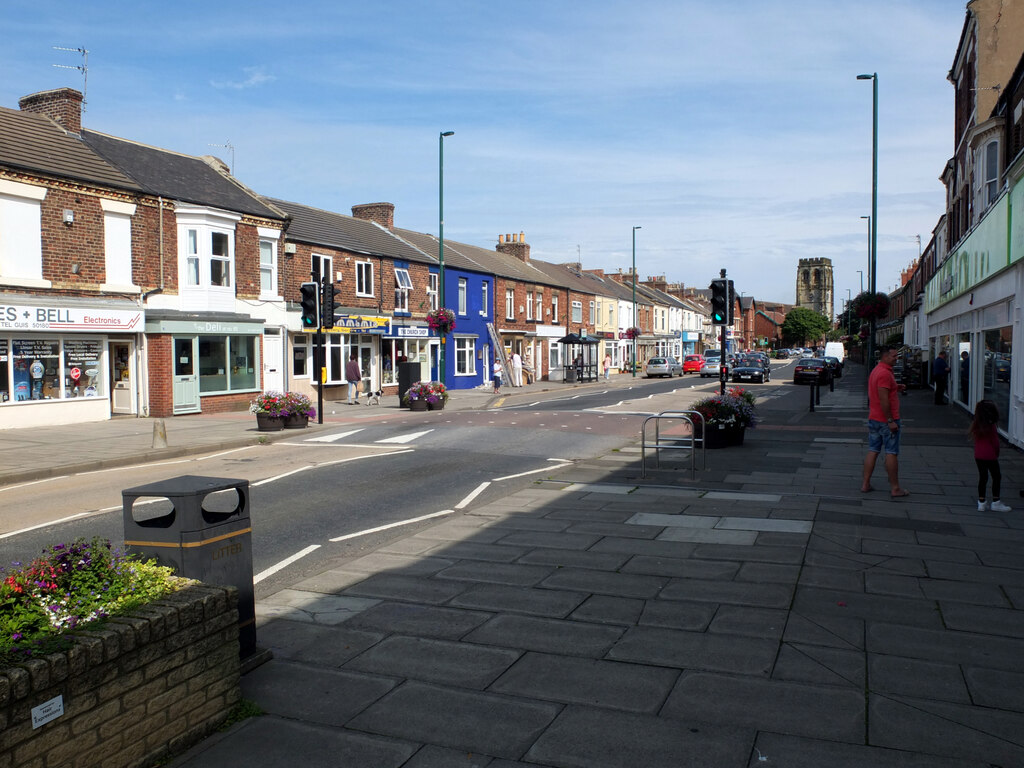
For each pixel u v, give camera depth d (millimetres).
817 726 3799
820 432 16984
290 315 25938
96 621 3338
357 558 7004
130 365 20844
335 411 24203
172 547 4199
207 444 15375
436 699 4156
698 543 7336
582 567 6598
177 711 3566
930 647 4766
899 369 37250
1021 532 7602
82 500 10180
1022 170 12125
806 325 131875
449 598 5828
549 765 3494
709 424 14367
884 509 8758
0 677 2750
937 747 3594
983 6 19594
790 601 5641
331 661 4672
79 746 3066
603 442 15984
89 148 21000
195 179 23781
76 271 18797
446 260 36438
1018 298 13125
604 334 57062
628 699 4121
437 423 19766
